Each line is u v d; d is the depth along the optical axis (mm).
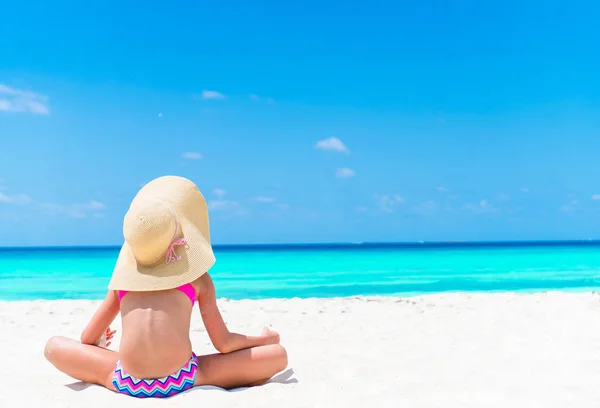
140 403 4035
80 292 16141
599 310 9211
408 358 5832
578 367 5391
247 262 35406
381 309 9633
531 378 4980
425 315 8852
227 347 4516
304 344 6621
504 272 23750
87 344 4594
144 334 4211
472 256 42062
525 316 8625
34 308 9969
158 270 4277
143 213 4199
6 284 18844
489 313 8961
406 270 25625
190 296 4352
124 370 4305
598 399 4344
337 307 9844
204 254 4387
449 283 18344
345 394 4395
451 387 4688
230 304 10305
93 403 4043
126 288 4250
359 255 47500
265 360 4605
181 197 4469
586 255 42406
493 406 4152
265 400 4148
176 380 4281
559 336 6980
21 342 6781
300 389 4477
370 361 5699
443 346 6441
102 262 37094
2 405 4051
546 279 19750
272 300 10930
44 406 4012
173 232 4289
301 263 33438
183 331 4309
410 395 4430
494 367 5422
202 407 3938
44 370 5406
